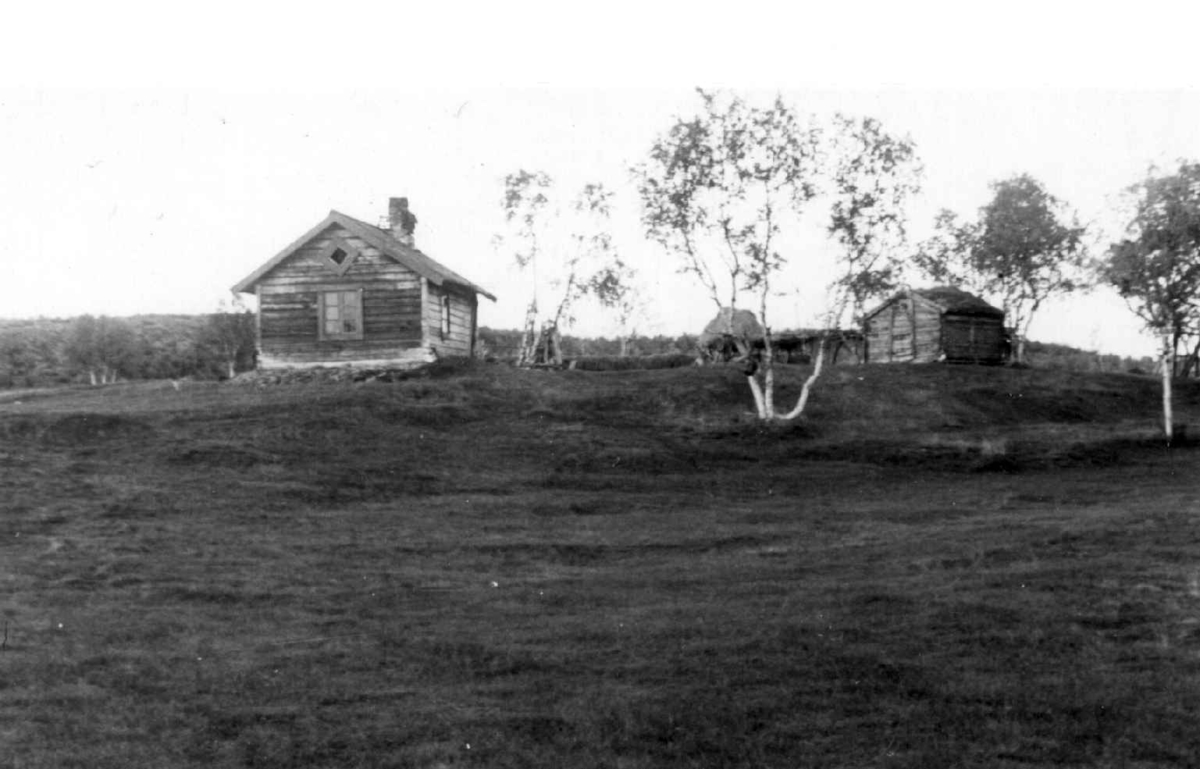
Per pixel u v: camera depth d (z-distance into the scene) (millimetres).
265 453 31844
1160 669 12031
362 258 49688
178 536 22047
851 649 13125
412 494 28625
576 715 10891
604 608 16266
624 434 37812
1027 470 34844
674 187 40406
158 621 15453
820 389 47750
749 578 18281
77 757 9852
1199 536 19203
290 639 14477
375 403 39438
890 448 36906
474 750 9969
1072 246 73438
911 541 21188
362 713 11188
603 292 64938
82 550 20375
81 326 73000
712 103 40406
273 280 50188
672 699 11391
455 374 47688
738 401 44750
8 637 14328
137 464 29906
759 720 10742
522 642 14039
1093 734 10195
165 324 90188
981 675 12008
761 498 29188
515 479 31156
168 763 9750
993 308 65375
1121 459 36531
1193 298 40125
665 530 23719
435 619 15680
